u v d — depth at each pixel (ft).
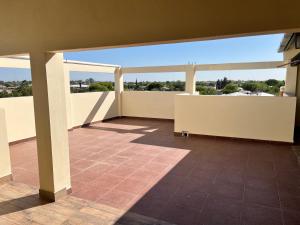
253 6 6.19
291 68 24.93
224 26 6.59
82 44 8.83
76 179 12.87
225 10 6.52
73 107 26.45
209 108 21.65
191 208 9.89
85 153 17.56
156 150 18.26
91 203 10.28
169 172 13.82
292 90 25.16
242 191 11.38
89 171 14.02
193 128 22.58
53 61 9.97
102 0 8.25
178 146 19.35
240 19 6.37
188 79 29.58
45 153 10.33
